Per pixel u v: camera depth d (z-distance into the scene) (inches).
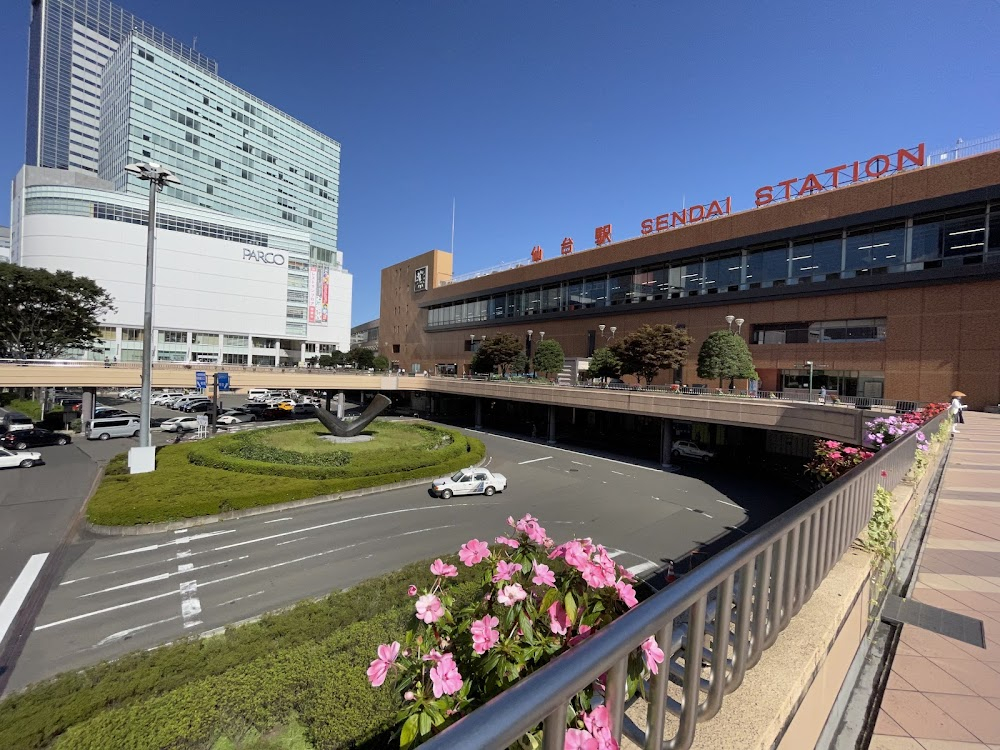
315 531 557.0
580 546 72.6
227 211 2775.6
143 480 666.8
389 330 2783.0
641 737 60.9
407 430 1214.3
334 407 1802.4
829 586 98.3
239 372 1314.0
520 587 70.2
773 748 59.7
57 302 1275.8
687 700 56.2
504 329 1967.3
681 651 78.2
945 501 233.1
